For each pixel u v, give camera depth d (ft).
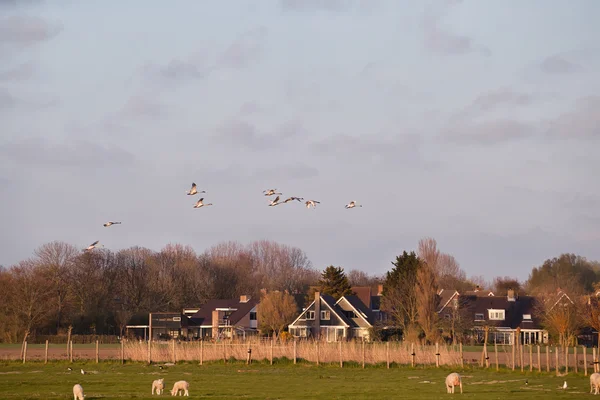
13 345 329.11
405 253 352.49
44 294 364.38
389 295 337.31
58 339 366.22
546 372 178.40
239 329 401.70
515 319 390.01
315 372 185.37
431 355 201.87
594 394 132.57
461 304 350.43
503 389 142.20
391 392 139.03
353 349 207.62
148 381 161.68
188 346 223.10
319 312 375.04
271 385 153.69
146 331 413.59
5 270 374.22
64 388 146.92
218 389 145.38
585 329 342.64
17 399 127.95
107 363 210.79
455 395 132.05
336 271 426.51
